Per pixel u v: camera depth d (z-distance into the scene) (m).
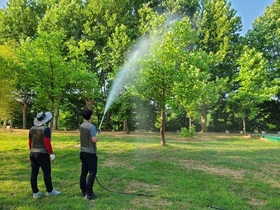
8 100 20.30
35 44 13.68
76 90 21.75
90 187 5.53
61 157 10.22
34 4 28.11
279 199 5.82
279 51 29.50
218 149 13.64
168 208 5.07
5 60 14.26
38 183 6.69
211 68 27.64
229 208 5.23
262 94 24.69
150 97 14.17
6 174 7.67
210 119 36.81
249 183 7.06
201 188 6.54
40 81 14.03
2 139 16.30
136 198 5.68
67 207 5.06
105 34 25.55
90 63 25.78
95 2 26.02
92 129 5.64
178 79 12.62
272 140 19.09
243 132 28.42
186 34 14.22
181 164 9.33
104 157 10.42
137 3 28.09
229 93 29.55
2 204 5.23
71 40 22.14
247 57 24.86
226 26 27.86
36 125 5.69
